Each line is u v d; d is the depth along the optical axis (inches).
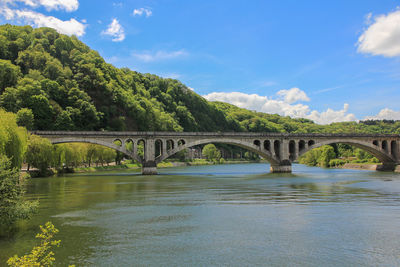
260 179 3321.9
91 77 6589.6
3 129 1984.5
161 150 4392.2
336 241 1050.7
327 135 4429.1
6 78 5078.7
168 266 850.1
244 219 1350.9
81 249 973.2
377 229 1188.5
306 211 1512.1
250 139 4264.3
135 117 6948.8
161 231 1168.2
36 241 1033.5
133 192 2213.3
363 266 851.4
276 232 1152.2
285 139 4345.5
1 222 1032.2
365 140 4544.8
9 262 581.9
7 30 6865.2
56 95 5334.6
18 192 1075.9
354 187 2504.9
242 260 890.1
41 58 6264.8
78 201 1815.9
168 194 2108.8
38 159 3277.6
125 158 6958.7
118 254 933.8
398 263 870.4
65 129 4825.3
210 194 2107.5
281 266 851.4
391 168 4616.1
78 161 4389.8
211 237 1093.8
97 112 5733.3
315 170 5049.2
